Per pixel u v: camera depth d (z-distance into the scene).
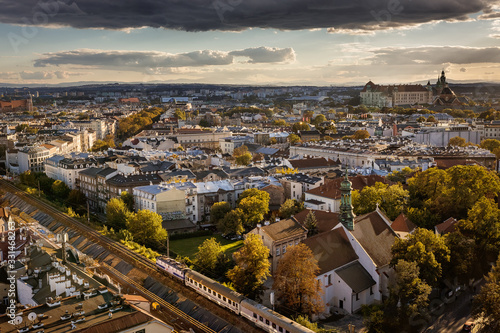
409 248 158.25
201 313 147.88
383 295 167.38
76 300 119.12
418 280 148.00
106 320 106.94
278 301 157.25
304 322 132.88
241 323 138.62
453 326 147.00
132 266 185.12
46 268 149.38
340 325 149.12
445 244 170.88
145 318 109.19
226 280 176.25
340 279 159.50
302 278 148.75
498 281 146.88
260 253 158.88
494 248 178.00
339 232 172.75
